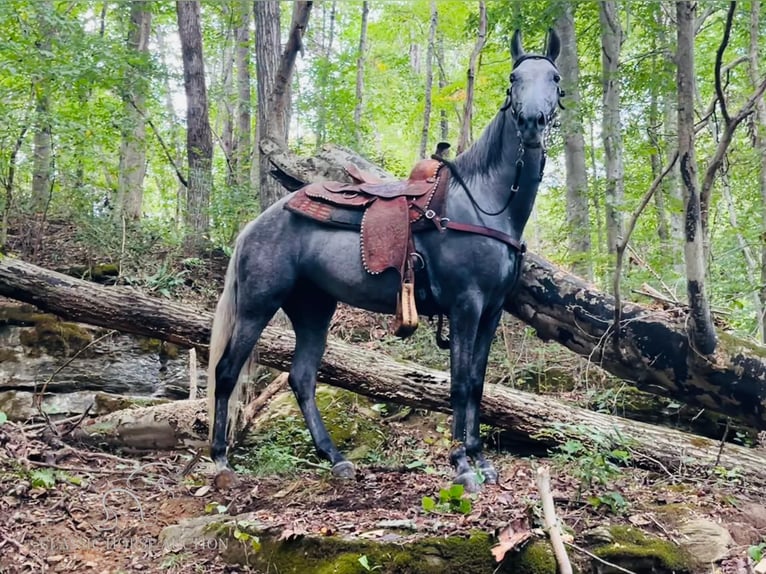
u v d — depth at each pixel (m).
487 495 4.20
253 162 13.40
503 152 4.50
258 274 4.96
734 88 11.60
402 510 4.13
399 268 4.53
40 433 5.84
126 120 10.42
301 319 5.32
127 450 5.94
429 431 6.39
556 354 7.30
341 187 4.93
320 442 5.09
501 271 4.50
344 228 4.81
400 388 6.06
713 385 5.38
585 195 10.03
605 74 10.23
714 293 7.72
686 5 4.65
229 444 5.33
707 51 11.63
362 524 3.85
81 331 7.17
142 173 12.80
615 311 5.39
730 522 4.26
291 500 4.54
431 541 3.59
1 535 4.10
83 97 10.04
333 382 6.12
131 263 8.55
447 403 6.05
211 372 5.08
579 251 10.13
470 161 4.63
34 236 8.91
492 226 4.49
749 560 3.83
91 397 6.82
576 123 10.07
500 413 5.81
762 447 6.04
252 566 3.80
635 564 3.68
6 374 6.82
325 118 14.35
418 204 4.58
